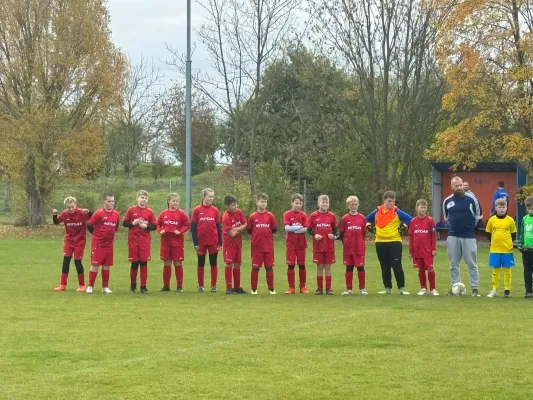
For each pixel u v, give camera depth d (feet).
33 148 134.92
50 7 136.56
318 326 38.47
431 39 119.34
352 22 122.01
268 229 55.21
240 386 26.23
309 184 138.00
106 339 34.71
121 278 65.51
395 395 25.12
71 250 55.67
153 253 92.68
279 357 30.89
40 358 30.63
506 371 28.43
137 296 51.90
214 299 50.37
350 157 129.08
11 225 146.00
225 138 161.68
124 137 204.64
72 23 135.03
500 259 52.42
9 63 134.10
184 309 44.78
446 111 123.95
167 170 250.98
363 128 127.85
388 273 55.06
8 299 49.44
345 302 48.78
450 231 53.98
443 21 109.19
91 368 28.89
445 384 26.53
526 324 39.04
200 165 216.13
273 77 137.08
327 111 143.43
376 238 55.16
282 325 38.81
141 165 262.67
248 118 143.74
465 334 36.06
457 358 30.68
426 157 109.60
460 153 106.73
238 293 54.75
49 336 35.45
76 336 35.47
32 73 134.82
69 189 148.66
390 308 45.55
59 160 138.62
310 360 30.35
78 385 26.35
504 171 110.83
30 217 141.79
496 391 25.67
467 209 53.36
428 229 53.88
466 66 105.70
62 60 134.10
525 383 26.71
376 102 126.41
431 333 36.37
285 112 146.82
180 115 211.20
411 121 122.93
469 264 53.62
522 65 104.37
